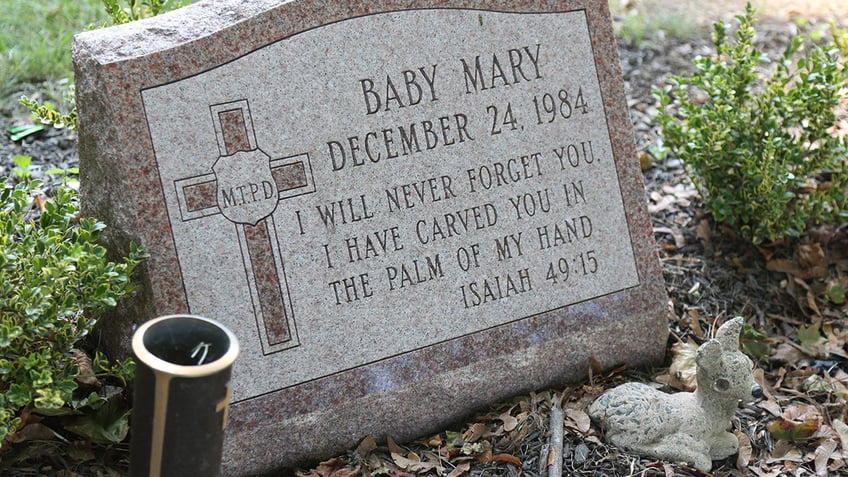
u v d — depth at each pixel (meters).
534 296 1.83
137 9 2.41
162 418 1.41
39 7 2.62
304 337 1.71
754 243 2.08
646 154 2.34
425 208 1.76
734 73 2.10
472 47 1.78
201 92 1.65
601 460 1.73
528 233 1.82
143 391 1.41
